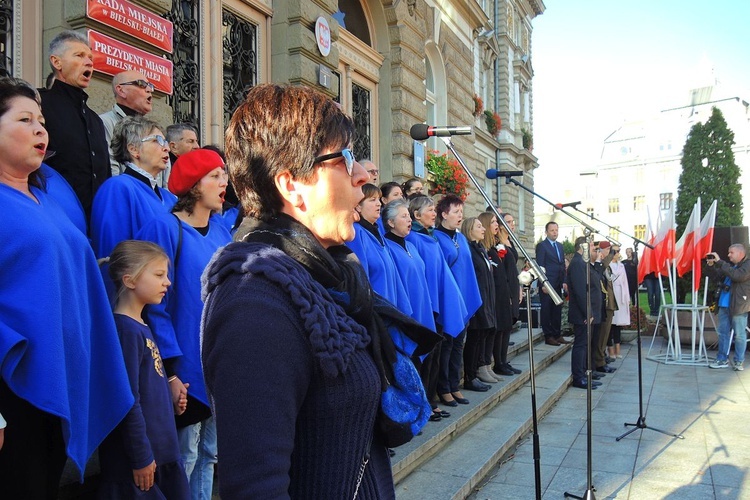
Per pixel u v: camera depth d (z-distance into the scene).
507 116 18.53
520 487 3.69
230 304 0.89
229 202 3.48
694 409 5.73
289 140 1.02
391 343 1.12
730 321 8.15
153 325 2.26
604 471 4.02
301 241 1.01
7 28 3.46
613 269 8.86
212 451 2.53
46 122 2.59
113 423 1.88
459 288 4.99
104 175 2.79
